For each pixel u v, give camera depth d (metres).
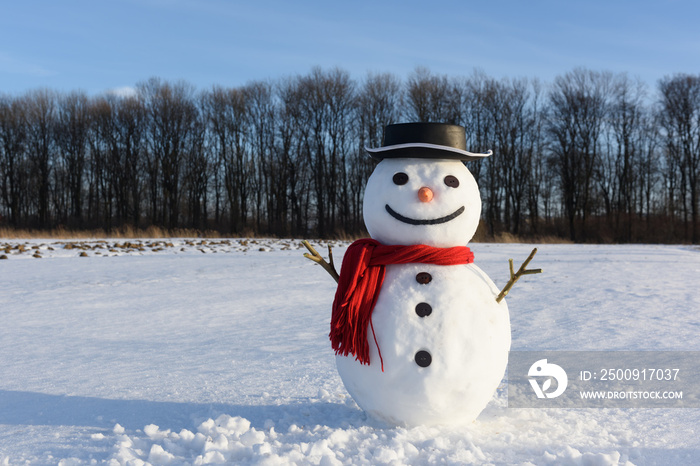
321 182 59.09
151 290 14.30
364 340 4.67
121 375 6.73
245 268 19.06
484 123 57.38
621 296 12.44
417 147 4.96
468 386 4.62
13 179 62.50
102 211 65.81
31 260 22.16
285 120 59.53
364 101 57.69
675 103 53.69
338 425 4.97
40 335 9.20
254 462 4.02
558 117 56.00
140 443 4.51
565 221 58.38
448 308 4.64
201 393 5.97
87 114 63.06
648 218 55.03
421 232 4.90
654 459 4.16
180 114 60.91
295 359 7.43
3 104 61.97
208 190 63.34
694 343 7.91
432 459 4.07
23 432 4.87
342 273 4.94
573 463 3.99
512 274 4.95
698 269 18.62
